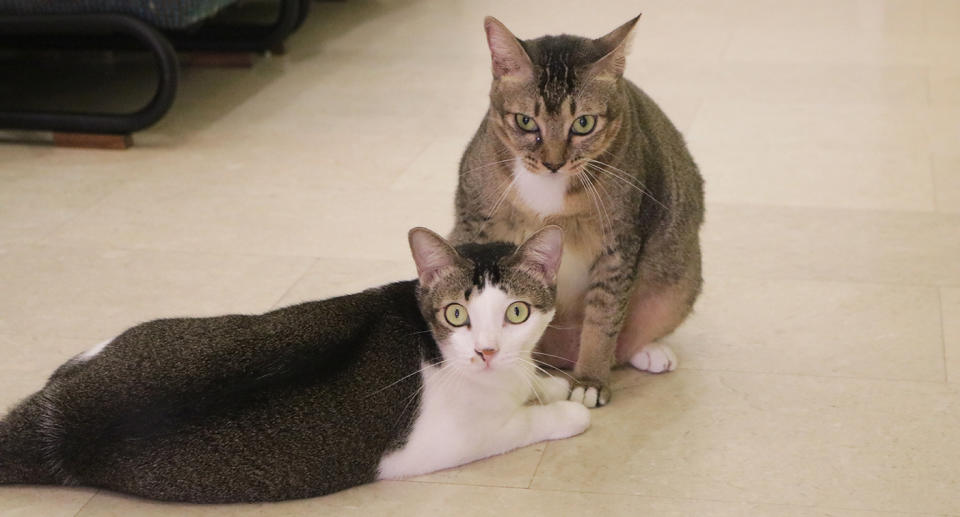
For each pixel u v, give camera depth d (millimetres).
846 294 2982
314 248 3287
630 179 2371
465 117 4426
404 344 2135
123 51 5117
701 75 4902
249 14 5738
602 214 2377
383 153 4055
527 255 2121
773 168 3885
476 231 2516
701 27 5633
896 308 2898
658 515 2082
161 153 4066
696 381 2578
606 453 2283
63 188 3736
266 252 3262
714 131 4246
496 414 2215
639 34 5512
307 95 4703
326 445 2045
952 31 5449
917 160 3918
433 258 2125
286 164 3955
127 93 4691
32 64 5082
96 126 4035
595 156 2346
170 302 2955
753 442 2320
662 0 6145
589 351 2494
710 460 2258
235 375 1998
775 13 5871
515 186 2400
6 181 3789
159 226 3439
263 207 3584
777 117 4379
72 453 1982
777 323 2842
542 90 2293
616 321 2473
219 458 1982
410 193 3693
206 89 4785
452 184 3764
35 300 2957
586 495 2143
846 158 3955
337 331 2113
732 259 3205
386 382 2096
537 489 2162
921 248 3248
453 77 4922
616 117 2342
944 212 3496
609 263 2426
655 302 2607
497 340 2084
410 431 2139
